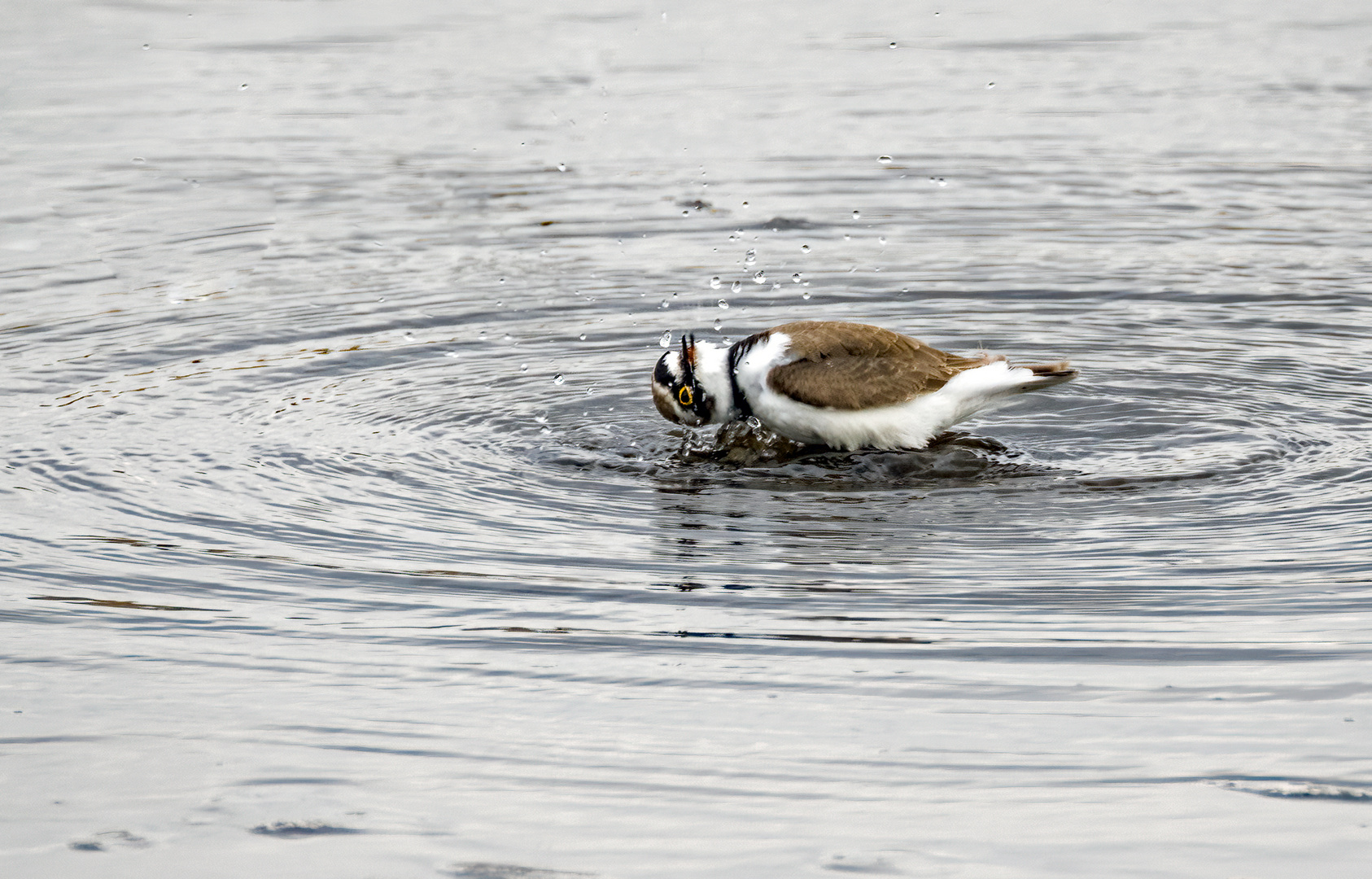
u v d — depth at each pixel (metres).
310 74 31.00
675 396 13.20
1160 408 13.56
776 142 25.44
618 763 7.43
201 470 12.12
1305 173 22.75
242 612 9.44
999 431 13.20
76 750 7.59
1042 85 29.73
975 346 15.58
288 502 11.42
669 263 18.95
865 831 6.74
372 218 21.12
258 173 23.53
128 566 10.16
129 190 22.47
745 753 7.52
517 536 10.79
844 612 9.37
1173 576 9.77
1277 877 6.30
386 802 7.05
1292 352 15.07
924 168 23.53
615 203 21.89
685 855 6.55
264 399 14.06
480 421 13.54
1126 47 33.47
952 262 18.75
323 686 8.38
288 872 6.45
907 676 8.41
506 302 17.36
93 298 17.48
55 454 12.43
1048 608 9.33
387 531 10.84
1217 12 37.88
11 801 7.06
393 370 15.04
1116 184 22.39
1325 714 7.79
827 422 12.70
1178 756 7.38
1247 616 9.09
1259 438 12.64
